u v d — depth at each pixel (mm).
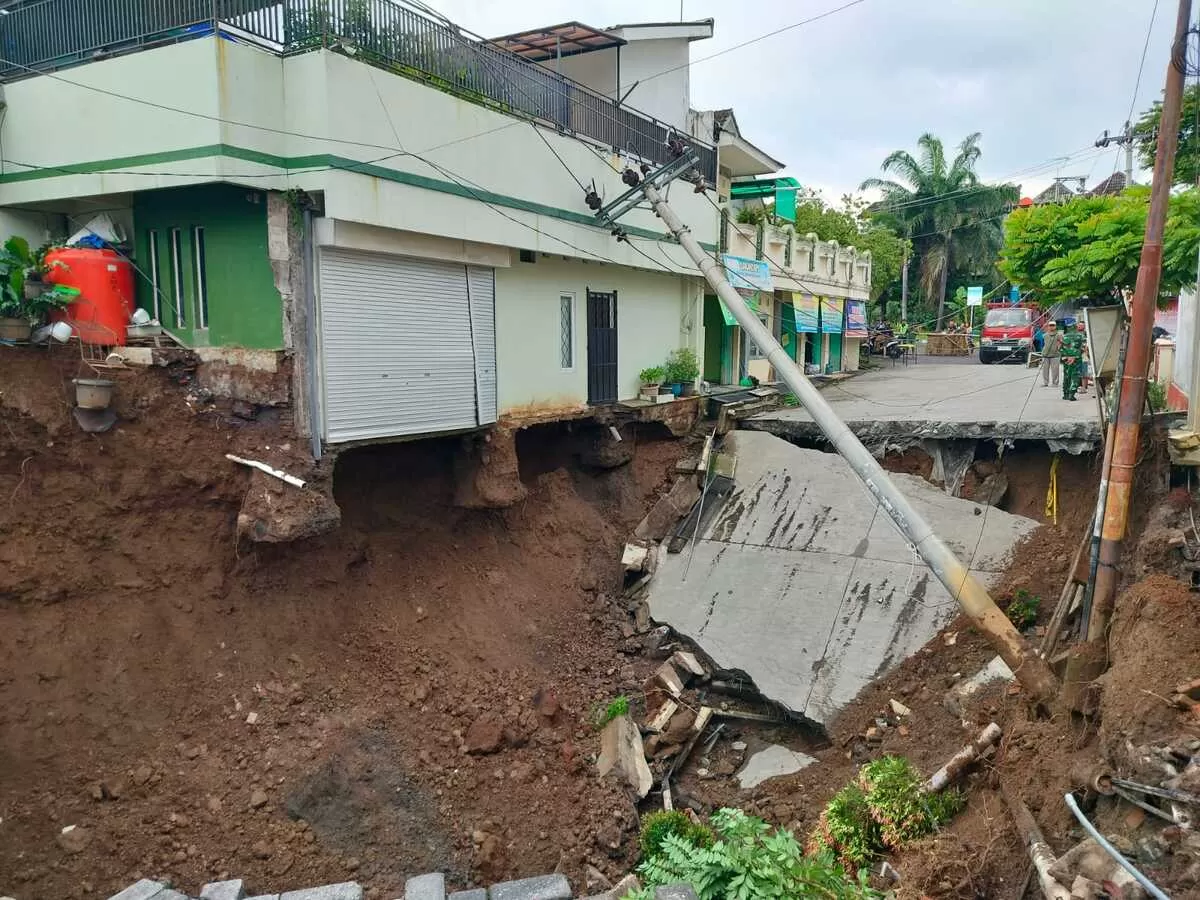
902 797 9133
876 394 21688
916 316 46188
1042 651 10680
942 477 16062
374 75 10477
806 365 29062
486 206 12586
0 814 8242
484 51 12703
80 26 10672
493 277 13477
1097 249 10203
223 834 8867
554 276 15141
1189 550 9258
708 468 17609
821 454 17172
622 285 17344
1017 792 8359
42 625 9492
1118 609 8703
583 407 16125
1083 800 7473
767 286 23781
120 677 9672
